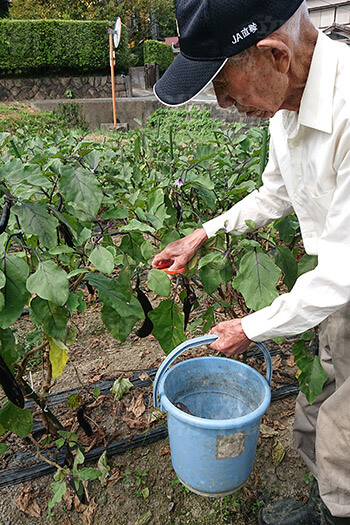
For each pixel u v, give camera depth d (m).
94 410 2.15
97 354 2.61
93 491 1.77
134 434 2.01
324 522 1.49
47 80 13.40
